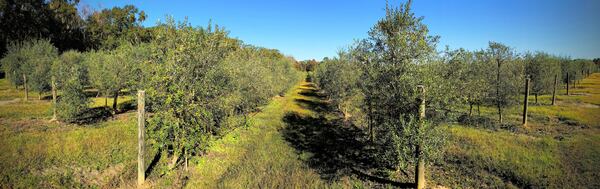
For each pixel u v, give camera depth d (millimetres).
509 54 17719
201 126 9445
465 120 18172
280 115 22141
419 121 7863
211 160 10742
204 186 8570
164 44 8750
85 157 10258
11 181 8008
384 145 8922
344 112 21250
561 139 14141
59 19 52125
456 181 9344
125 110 21688
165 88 8562
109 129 14383
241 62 15781
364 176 9750
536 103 26953
